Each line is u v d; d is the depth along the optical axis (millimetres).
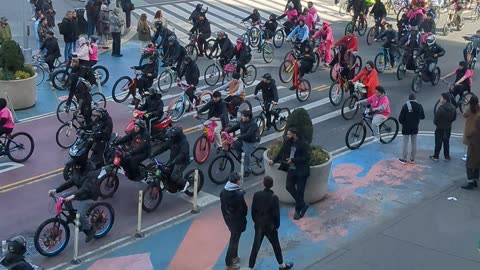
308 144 16266
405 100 25625
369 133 21969
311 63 24969
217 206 16859
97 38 30125
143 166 16719
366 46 34125
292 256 14461
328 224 15945
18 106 23156
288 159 15906
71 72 22672
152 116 19484
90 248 14688
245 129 18031
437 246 14984
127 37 34156
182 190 16812
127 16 35406
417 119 19188
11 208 16359
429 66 26922
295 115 16922
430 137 21875
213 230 15648
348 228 15781
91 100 20922
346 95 25641
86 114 20469
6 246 13219
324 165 16609
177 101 22484
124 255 14461
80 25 32375
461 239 15328
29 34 33156
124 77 24203
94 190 14781
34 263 13984
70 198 14250
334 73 26281
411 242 15133
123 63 29547
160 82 26219
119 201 16828
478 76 29203
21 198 16891
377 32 34469
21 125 21812
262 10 42156
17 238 11703
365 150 20594
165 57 25984
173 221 16031
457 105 22703
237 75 21594
